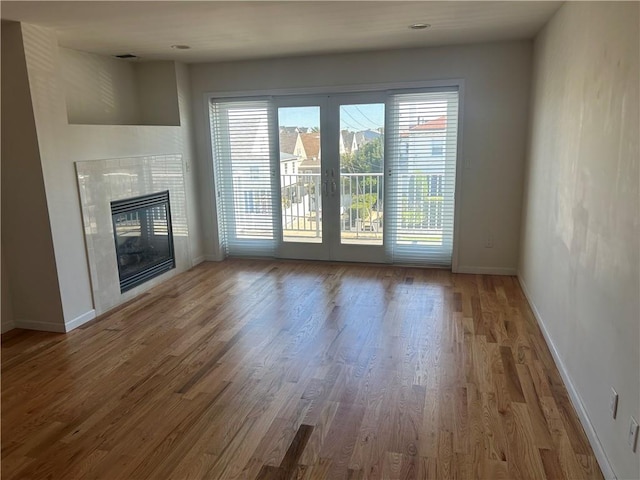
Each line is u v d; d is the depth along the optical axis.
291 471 2.04
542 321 3.43
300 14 3.20
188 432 2.33
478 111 4.55
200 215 5.57
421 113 4.75
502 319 3.68
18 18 3.05
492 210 4.73
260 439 2.26
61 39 3.75
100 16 3.08
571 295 2.63
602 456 2.00
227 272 5.14
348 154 5.09
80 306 3.74
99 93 4.57
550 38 3.47
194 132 5.36
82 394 2.70
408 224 5.07
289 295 4.34
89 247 3.80
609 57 2.08
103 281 3.97
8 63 3.21
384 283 4.62
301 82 4.95
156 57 4.73
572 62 2.78
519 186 4.61
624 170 1.84
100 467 2.09
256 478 2.00
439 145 4.79
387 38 4.07
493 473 1.99
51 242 3.45
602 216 2.11
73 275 3.66
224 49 4.39
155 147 4.64
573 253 2.61
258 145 5.34
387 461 2.08
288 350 3.21
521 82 4.39
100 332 3.58
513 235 4.73
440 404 2.51
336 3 2.96
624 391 1.79
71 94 4.24
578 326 2.47
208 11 3.05
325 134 5.10
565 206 2.85
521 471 2.00
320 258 5.47
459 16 3.37
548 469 2.01
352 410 2.48
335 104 4.98
